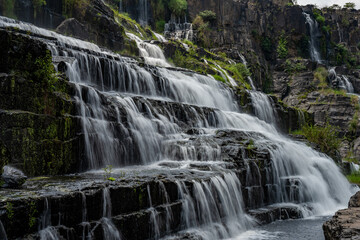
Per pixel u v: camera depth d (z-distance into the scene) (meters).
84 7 26.88
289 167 16.89
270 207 14.38
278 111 29.11
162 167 13.33
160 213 9.84
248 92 27.31
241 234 11.76
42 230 7.51
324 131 25.91
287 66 51.19
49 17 26.50
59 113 11.68
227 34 49.62
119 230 8.80
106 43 27.44
